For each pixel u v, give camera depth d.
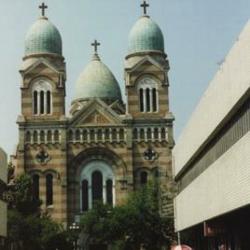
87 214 91.19
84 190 102.38
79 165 102.69
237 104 43.69
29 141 103.00
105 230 86.00
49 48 109.88
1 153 72.19
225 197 49.28
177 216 81.12
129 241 84.62
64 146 102.31
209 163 57.25
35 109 105.00
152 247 84.69
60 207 100.44
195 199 65.38
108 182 102.75
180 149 76.81
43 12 113.31
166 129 103.44
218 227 58.56
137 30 111.19
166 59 111.31
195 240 81.62
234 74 44.25
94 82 121.31
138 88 105.94
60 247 90.31
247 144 41.59
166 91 105.69
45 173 102.00
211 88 53.38
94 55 124.75
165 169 102.00
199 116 60.19
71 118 103.50
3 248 79.19
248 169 41.50
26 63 109.00
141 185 101.88
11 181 101.44
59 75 106.19
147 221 83.75
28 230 82.69
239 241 53.12
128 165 102.00
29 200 90.69
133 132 103.31
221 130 51.28
